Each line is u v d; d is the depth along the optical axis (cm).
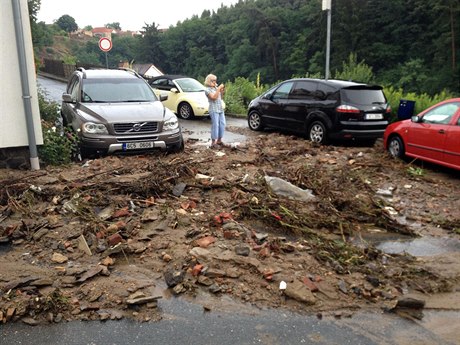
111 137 902
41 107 1216
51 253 496
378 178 881
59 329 371
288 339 366
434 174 934
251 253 499
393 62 6106
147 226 564
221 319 391
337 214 650
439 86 5053
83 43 14562
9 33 774
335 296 430
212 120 1078
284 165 915
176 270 461
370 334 376
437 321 400
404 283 465
